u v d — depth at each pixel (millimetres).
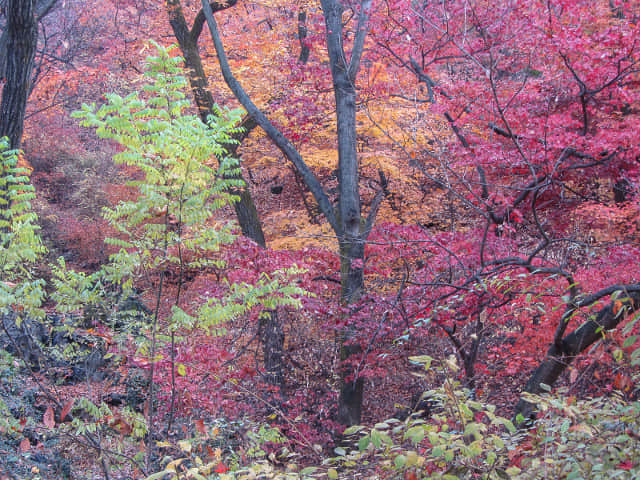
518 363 6863
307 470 2695
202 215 4348
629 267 6000
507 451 2730
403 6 7758
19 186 4680
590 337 4836
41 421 5371
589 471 2195
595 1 6938
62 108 22062
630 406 2379
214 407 5609
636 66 6258
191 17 14867
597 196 8961
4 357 4590
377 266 7711
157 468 4234
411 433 2254
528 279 5566
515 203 6988
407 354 7465
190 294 9500
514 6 6820
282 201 15523
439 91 7566
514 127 6605
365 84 10000
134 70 15453
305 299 7227
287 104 10055
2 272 4633
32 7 7066
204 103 11531
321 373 10352
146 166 4211
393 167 11703
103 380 6164
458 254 7004
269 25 14211
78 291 4598
